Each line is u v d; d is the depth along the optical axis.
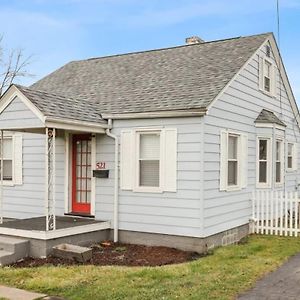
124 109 11.20
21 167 13.20
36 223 10.77
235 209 11.88
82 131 10.98
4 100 9.99
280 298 6.29
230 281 7.15
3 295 6.65
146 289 6.72
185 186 10.28
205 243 10.13
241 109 12.40
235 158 12.24
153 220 10.76
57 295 6.63
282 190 15.19
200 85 11.29
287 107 17.09
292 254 9.58
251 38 14.14
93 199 11.70
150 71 13.70
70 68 16.98
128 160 11.16
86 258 9.09
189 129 10.24
